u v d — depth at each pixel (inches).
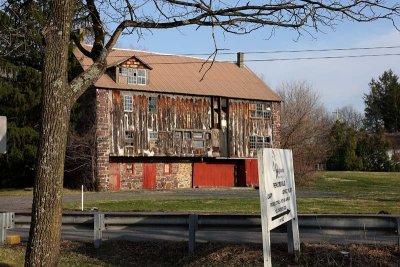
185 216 415.2
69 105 259.1
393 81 4323.3
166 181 1795.0
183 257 401.7
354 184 1924.2
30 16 335.9
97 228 438.0
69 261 395.5
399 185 1857.8
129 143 1690.5
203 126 1863.9
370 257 354.0
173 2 294.8
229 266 359.9
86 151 1637.6
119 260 406.9
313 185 1879.9
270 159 311.1
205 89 1881.2
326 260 352.8
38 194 249.8
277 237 498.0
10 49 342.3
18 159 1536.7
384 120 4178.2
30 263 246.7
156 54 1919.3
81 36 329.7
